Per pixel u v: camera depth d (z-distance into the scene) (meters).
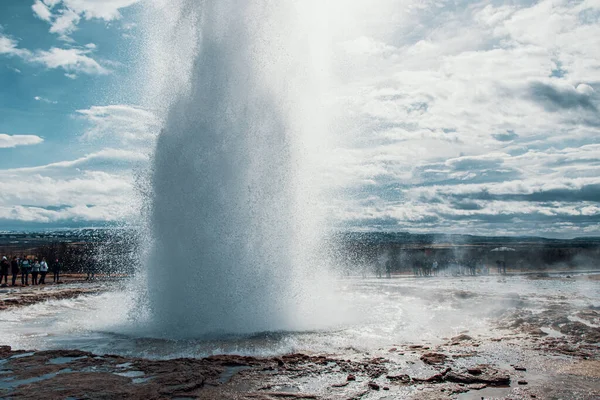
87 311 15.21
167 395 6.44
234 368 7.89
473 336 10.81
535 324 12.21
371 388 6.75
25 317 14.02
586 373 7.45
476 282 29.12
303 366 7.93
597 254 56.41
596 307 15.08
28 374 7.42
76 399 6.25
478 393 6.52
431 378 7.16
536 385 6.86
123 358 8.49
